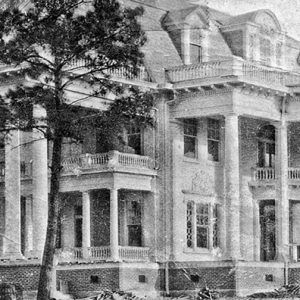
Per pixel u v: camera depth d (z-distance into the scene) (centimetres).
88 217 4747
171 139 4872
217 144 5122
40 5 3588
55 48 3559
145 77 4841
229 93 4725
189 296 4547
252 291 4625
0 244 4653
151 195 4841
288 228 5059
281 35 5403
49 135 3525
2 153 4772
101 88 3803
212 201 5009
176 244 4800
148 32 4981
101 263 4575
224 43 5297
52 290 4388
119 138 3734
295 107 5025
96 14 3575
